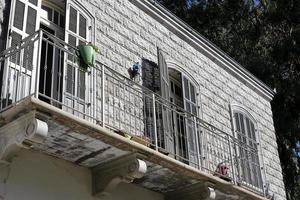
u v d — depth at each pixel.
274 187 13.69
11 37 8.49
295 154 20.06
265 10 20.56
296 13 20.53
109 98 9.71
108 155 8.11
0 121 7.06
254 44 20.41
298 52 20.23
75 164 8.33
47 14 9.66
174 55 12.16
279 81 20.09
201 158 10.86
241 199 10.20
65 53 9.06
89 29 10.16
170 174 8.86
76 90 8.98
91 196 8.41
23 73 8.02
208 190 9.21
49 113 6.89
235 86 14.03
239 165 11.65
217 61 13.61
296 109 20.03
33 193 7.52
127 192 9.09
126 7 11.36
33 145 7.39
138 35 11.36
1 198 7.08
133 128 10.03
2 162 7.16
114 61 10.41
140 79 10.84
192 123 10.98
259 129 14.28
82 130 7.34
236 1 20.89
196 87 12.45
